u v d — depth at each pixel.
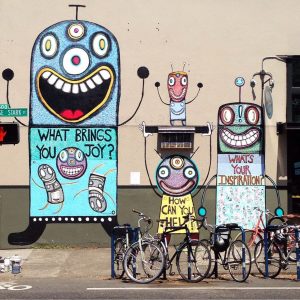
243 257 9.89
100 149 13.65
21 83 13.64
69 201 13.55
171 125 13.69
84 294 8.65
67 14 13.78
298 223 13.34
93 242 13.52
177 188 13.62
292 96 13.73
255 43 13.77
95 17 13.80
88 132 13.67
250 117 13.70
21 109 11.13
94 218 13.55
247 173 13.66
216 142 13.68
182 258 10.23
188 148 13.63
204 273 9.86
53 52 13.74
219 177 13.66
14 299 8.26
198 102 13.73
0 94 13.61
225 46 13.77
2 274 10.84
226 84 13.76
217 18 13.79
